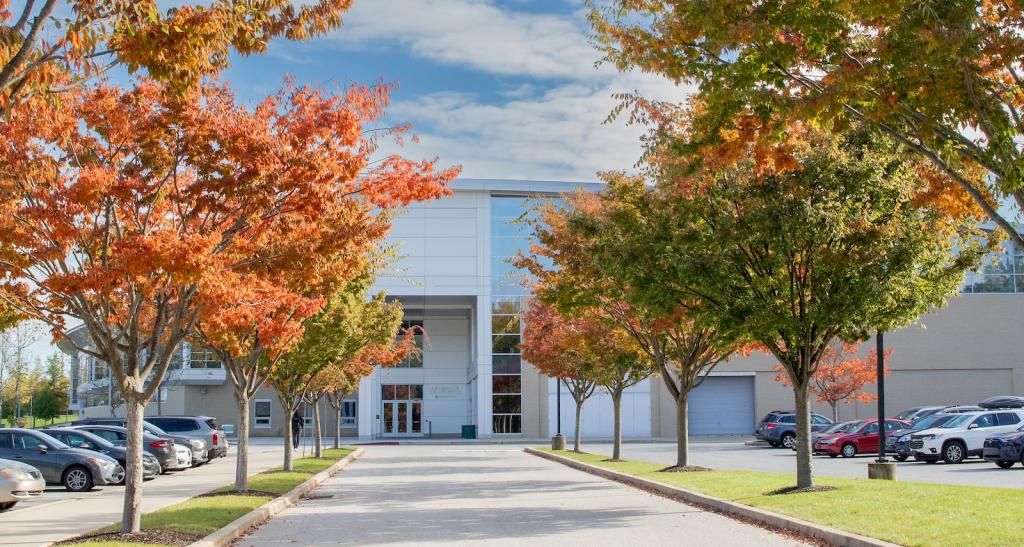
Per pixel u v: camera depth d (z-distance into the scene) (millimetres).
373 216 24047
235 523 14297
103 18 8867
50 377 89875
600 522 15219
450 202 62562
